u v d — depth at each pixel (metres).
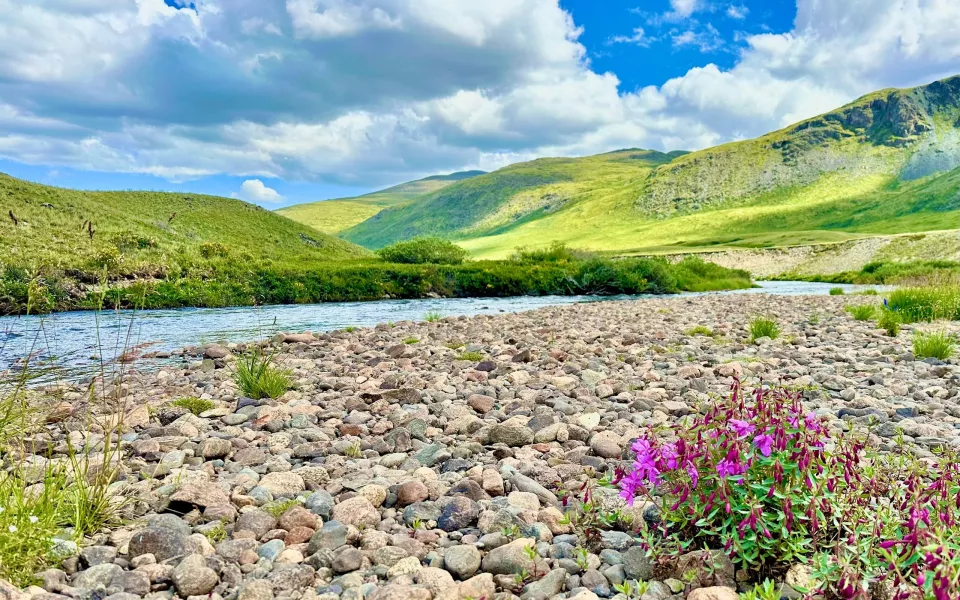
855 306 22.47
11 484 3.88
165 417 7.02
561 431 6.12
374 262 56.81
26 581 3.15
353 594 3.13
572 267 43.06
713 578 3.22
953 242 72.75
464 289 39.09
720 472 3.19
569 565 3.46
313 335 15.61
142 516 4.15
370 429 6.57
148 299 24.81
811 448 3.30
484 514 4.11
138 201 68.56
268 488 4.68
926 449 5.52
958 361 10.19
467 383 8.99
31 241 32.91
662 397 7.76
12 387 6.78
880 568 2.97
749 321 17.38
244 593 3.10
